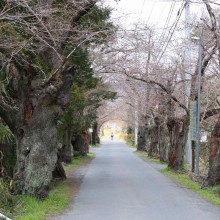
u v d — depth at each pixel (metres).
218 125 17.97
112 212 11.75
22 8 11.54
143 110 40.47
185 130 26.55
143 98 36.34
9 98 13.53
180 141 26.64
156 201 14.02
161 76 26.72
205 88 25.45
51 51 13.21
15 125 12.52
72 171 26.02
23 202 11.41
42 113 12.53
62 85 12.63
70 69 12.96
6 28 11.09
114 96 32.94
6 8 11.11
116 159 39.53
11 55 11.11
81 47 16.91
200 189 17.20
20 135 12.54
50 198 12.75
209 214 11.68
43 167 12.47
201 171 26.08
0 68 12.84
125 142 100.88
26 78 12.52
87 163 33.81
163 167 30.00
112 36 16.95
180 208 12.63
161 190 16.98
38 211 10.91
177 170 25.61
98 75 28.48
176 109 28.67
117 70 24.91
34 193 12.30
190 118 24.73
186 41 27.17
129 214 11.48
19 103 12.57
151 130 43.88
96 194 15.59
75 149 40.06
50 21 12.01
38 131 12.51
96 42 17.66
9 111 12.48
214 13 20.09
